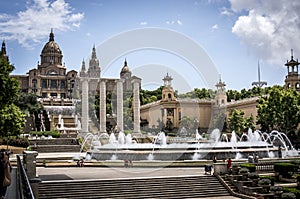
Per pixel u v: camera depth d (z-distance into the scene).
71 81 160.25
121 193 24.75
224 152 43.28
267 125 71.69
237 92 129.88
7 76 38.00
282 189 25.31
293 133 68.81
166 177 27.36
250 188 25.89
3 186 13.51
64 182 24.97
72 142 66.00
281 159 40.16
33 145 62.50
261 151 45.75
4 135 43.72
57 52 172.88
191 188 26.73
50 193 23.73
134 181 26.30
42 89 158.50
